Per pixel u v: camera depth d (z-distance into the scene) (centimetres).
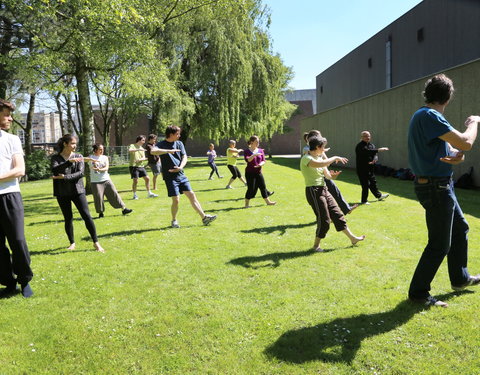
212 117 2473
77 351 296
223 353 287
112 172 2497
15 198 397
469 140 305
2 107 385
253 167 880
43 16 1076
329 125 2436
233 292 398
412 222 685
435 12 2331
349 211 668
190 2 1386
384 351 282
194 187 1345
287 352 285
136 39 1145
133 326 332
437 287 384
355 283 409
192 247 572
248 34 2534
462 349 279
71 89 1231
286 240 592
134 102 2423
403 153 1516
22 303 389
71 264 511
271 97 2681
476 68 1116
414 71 2584
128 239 638
